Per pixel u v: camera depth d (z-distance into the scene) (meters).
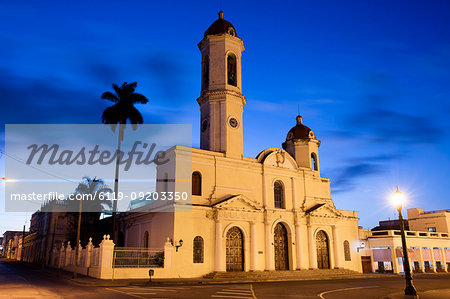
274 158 39.56
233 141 37.22
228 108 37.75
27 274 35.59
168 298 16.44
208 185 34.28
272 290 21.17
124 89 36.28
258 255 35.16
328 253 40.75
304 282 28.41
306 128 45.62
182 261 30.50
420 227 57.78
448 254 51.91
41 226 67.06
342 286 24.73
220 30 40.00
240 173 36.53
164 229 32.47
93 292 18.75
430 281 30.92
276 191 39.09
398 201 19.06
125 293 18.38
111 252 27.73
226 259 33.53
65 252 42.31
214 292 19.47
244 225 35.06
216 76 38.69
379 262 45.75
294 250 37.78
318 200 41.78
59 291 19.16
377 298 18.02
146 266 29.20
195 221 32.09
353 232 43.78
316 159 44.50
